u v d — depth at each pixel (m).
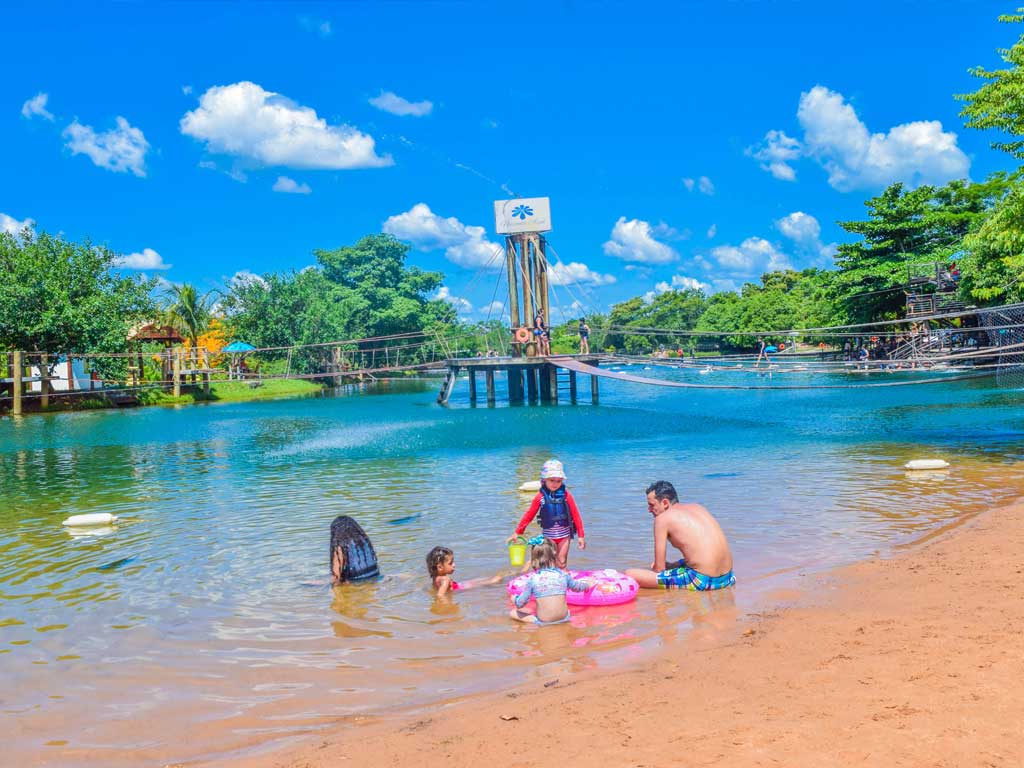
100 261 47.22
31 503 14.86
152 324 52.84
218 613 7.54
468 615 7.21
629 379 28.94
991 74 18.22
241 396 54.50
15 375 38.16
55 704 5.45
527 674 5.65
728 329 94.69
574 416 28.27
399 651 6.30
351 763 4.22
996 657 4.94
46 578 9.16
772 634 6.03
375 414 33.97
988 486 12.61
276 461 20.12
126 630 7.10
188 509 13.58
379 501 13.56
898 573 7.66
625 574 7.91
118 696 5.56
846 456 16.80
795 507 11.50
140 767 4.45
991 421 22.69
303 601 7.84
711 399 38.06
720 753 3.90
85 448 24.58
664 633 6.42
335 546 8.48
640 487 13.79
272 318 70.44
